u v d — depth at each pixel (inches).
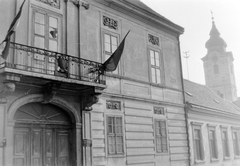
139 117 603.8
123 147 556.1
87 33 539.2
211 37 2233.0
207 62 2185.0
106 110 541.6
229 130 979.3
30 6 463.8
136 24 653.9
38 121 454.6
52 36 485.4
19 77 381.4
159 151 634.2
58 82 428.1
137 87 614.5
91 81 471.8
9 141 402.9
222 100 1152.2
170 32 749.3
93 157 499.2
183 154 701.9
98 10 573.3
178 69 752.3
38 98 445.4
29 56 445.1
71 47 505.4
